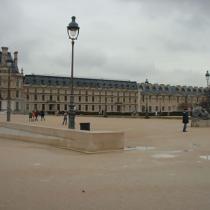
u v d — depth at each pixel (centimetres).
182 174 1512
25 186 1273
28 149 2403
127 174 1505
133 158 1986
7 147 2528
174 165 1744
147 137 3381
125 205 1044
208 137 3391
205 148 2489
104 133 2269
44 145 2689
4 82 19238
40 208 1011
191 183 1338
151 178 1426
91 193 1180
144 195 1159
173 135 3625
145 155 2116
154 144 2758
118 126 5344
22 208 1011
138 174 1508
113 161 1867
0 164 1728
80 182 1343
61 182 1341
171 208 1016
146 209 1005
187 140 3086
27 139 3023
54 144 2628
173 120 8381
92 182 1345
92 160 1902
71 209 1003
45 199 1105
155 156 2069
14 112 16388
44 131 2814
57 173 1516
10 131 3606
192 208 1019
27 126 3272
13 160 1862
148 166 1711
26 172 1530
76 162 1822
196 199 1115
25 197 1126
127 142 2900
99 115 13825
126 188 1252
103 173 1525
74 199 1106
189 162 1842
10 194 1161
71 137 2403
